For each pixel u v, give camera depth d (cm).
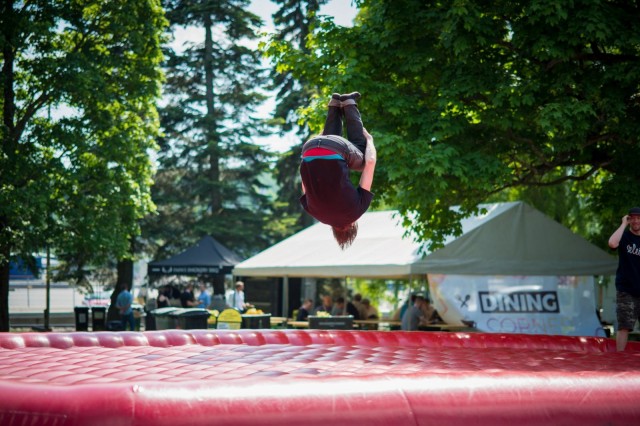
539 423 379
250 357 671
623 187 1295
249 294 2542
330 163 473
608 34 1120
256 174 3988
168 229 3803
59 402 345
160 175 3862
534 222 1596
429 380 388
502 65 1291
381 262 1605
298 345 847
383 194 1368
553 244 1602
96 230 2073
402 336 880
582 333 1602
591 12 1130
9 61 2033
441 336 880
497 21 1256
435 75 1330
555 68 1224
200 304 2245
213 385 359
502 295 1600
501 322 1585
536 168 1389
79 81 1977
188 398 347
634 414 394
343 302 1948
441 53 1297
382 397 370
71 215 2042
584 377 410
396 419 363
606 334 1648
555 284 1620
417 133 1258
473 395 381
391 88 1266
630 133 1223
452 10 1167
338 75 1255
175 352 723
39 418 342
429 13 1241
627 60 1225
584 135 1191
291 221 3922
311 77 1383
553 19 1127
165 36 2323
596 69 1232
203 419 342
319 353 715
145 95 2219
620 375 419
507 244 1559
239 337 847
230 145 3912
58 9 2059
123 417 335
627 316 828
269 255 2092
